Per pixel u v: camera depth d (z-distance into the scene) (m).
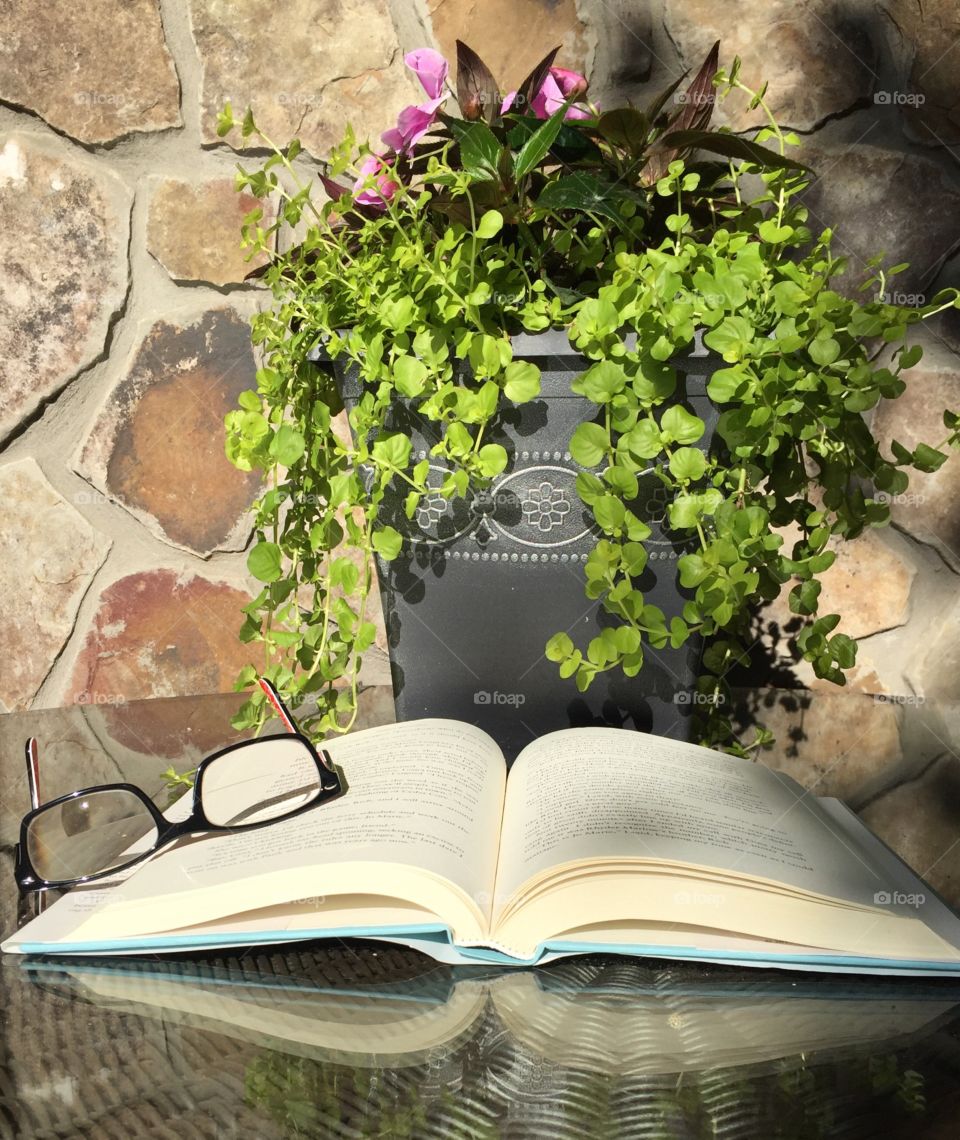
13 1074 0.41
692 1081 0.41
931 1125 0.38
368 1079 0.41
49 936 0.51
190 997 0.48
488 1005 0.47
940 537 1.18
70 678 1.20
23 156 1.11
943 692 1.20
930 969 0.48
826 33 1.11
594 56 1.12
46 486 1.17
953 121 1.13
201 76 1.12
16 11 1.09
